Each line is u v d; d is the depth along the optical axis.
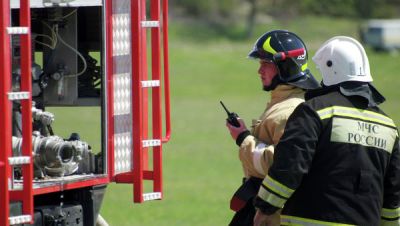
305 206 12.48
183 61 124.25
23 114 12.15
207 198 34.03
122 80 14.78
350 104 12.63
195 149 53.22
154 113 14.98
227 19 161.00
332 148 12.38
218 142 57.25
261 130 13.70
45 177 13.90
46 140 13.80
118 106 14.70
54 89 15.19
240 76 117.38
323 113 12.45
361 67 12.81
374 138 12.62
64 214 13.81
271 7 169.25
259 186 13.70
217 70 120.31
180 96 101.06
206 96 101.75
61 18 15.09
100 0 14.49
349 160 12.41
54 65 15.22
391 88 108.50
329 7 176.12
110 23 14.62
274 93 13.91
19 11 12.90
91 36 15.64
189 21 156.88
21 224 12.88
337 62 12.79
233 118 13.83
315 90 12.85
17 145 12.73
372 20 175.25
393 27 146.38
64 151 13.88
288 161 12.11
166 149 53.09
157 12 14.92
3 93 11.99
